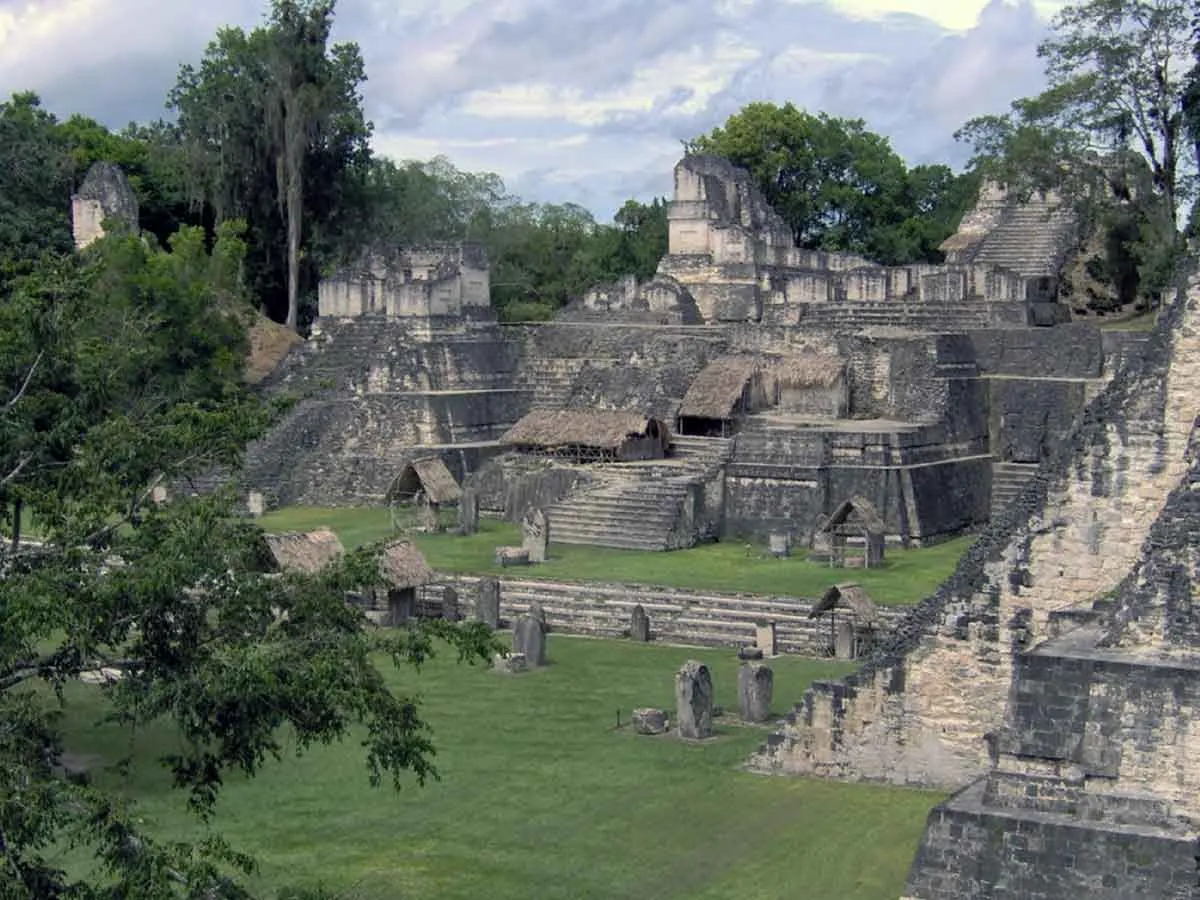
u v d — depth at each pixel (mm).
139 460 22031
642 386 57562
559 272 90500
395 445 58875
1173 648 20984
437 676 34625
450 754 29000
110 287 55906
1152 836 19469
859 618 35938
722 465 52281
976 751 25719
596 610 40688
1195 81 42688
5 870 16094
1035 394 54438
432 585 41031
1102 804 20375
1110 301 66562
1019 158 64625
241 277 71000
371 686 20000
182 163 76062
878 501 49969
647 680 34250
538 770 27969
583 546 50000
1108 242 65812
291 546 37438
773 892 22281
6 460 22031
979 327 58125
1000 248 68938
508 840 24688
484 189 94625
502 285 85938
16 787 16797
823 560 46938
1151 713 20281
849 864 23000
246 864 17438
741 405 55531
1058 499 25188
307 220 78000
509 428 60906
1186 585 21094
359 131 76750
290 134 73938
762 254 69375
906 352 54469
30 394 22969
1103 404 25000
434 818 25734
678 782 27062
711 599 40812
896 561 46812
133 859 16578
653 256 88438
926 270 61344
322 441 59969
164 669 19625
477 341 62000
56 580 18781
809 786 26531
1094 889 19609
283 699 19438
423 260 64938
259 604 20641
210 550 20219
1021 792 20797
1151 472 24516
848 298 62875
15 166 73500
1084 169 64625
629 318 65875
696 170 69812
